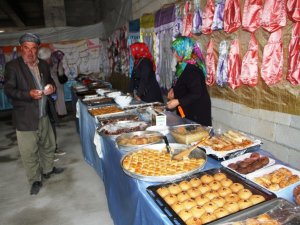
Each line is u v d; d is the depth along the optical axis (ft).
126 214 4.92
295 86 6.26
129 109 8.73
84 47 25.93
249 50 7.41
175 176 3.76
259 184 3.52
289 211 2.86
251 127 7.86
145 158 4.56
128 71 18.47
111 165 6.02
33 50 7.65
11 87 7.68
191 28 9.92
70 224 7.16
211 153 4.53
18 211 7.91
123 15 18.58
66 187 9.18
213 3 8.57
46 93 7.62
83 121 10.69
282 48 6.46
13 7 27.17
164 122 6.40
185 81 6.72
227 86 8.60
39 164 9.09
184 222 2.87
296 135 6.46
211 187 3.56
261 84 7.24
